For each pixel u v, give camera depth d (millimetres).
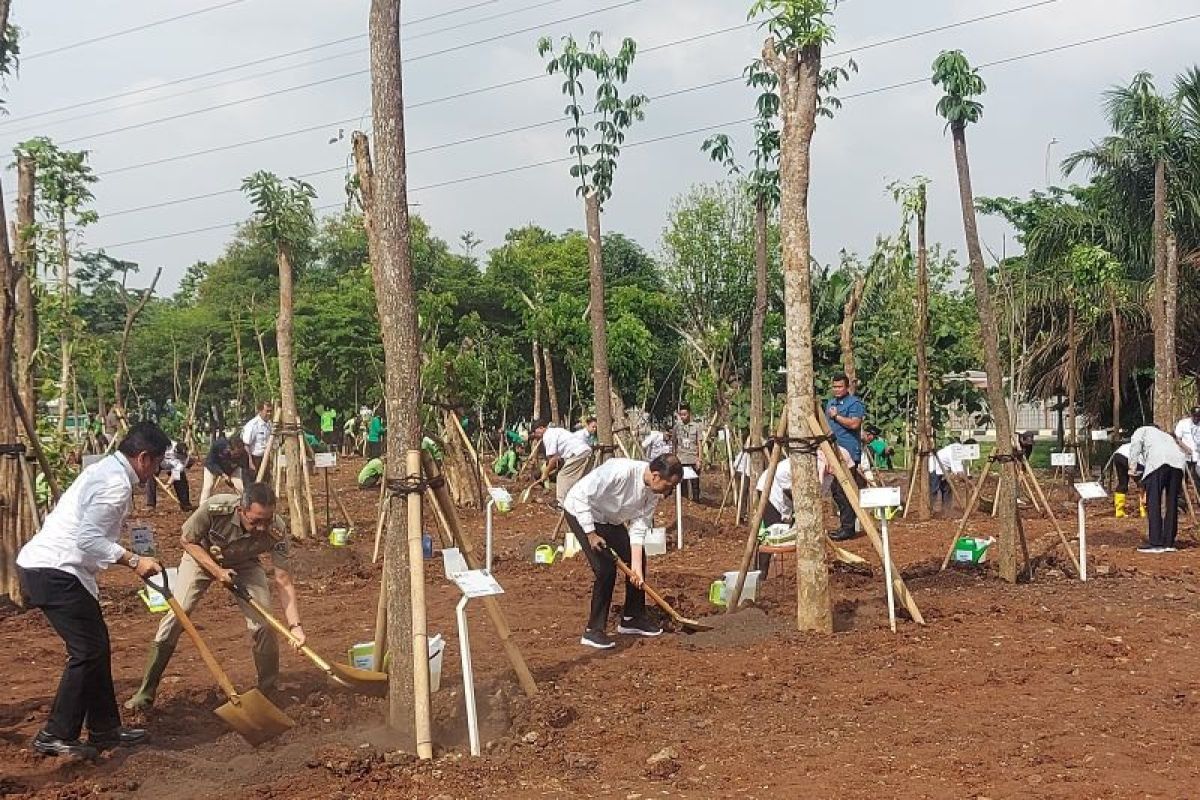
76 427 23812
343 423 43188
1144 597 11461
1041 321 29438
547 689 8195
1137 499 21609
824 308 27781
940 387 26094
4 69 13969
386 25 7098
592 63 17016
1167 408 19406
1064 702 7809
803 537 9992
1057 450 30312
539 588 12977
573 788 6258
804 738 7109
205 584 8062
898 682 8375
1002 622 10266
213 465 18500
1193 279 27359
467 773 6477
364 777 6434
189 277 61312
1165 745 6863
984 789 6098
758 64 17953
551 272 47969
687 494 23656
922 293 19406
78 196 18703
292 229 18000
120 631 11164
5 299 11992
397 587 7191
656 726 7418
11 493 11977
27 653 9992
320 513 22391
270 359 38125
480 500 21906
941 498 20875
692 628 10055
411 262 7207
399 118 7148
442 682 8516
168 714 7953
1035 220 36000
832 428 17094
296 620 7914
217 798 6227
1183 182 27641
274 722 7020
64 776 6750
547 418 43469
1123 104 28094
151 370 47031
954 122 12820
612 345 33938
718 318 33125
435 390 22406
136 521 21656
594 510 9906
